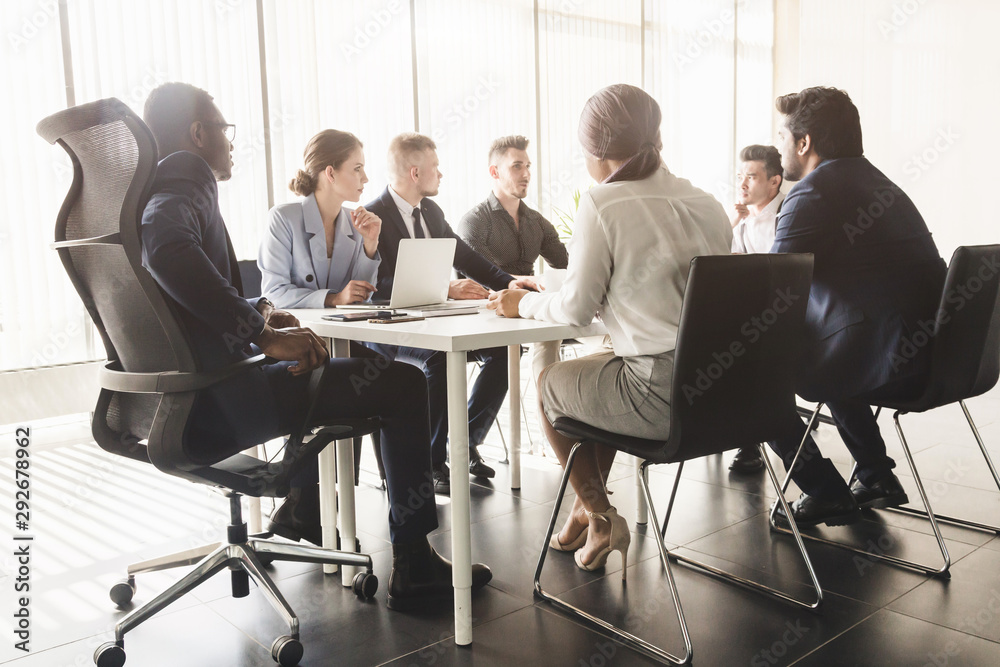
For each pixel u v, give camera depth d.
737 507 2.70
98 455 3.64
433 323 1.93
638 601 1.98
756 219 3.85
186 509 2.86
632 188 1.80
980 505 2.64
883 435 3.61
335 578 2.19
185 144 1.76
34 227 3.86
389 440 1.95
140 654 1.76
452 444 1.73
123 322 1.66
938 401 2.15
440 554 2.32
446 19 5.33
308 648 1.77
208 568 1.80
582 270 1.80
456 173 5.45
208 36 4.29
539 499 2.85
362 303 2.61
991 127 5.77
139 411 1.74
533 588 2.08
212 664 1.71
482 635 1.82
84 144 1.60
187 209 1.61
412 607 1.97
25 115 3.79
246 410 1.68
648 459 1.75
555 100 6.05
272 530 2.27
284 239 2.72
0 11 3.68
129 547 2.48
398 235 3.20
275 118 4.54
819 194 2.25
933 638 1.76
